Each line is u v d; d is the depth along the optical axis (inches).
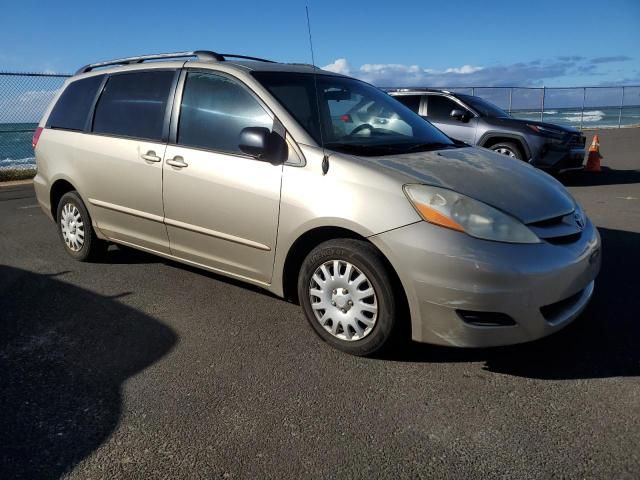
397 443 98.5
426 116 406.9
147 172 166.7
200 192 152.8
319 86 159.0
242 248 147.8
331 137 141.9
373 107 166.1
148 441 100.7
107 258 212.2
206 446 99.0
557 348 132.5
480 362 127.3
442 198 117.7
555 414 105.8
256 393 116.2
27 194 393.4
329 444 98.7
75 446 99.7
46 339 144.1
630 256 202.8
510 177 134.3
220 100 154.4
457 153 148.8
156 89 171.2
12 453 97.8
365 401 112.3
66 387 120.0
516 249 113.5
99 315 159.2
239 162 145.0
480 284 111.4
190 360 131.3
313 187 130.6
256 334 145.0
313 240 137.9
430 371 123.8
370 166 127.3
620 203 311.6
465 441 98.5
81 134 192.5
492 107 409.1
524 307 112.7
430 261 114.1
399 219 118.3
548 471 89.8
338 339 131.8
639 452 93.6
